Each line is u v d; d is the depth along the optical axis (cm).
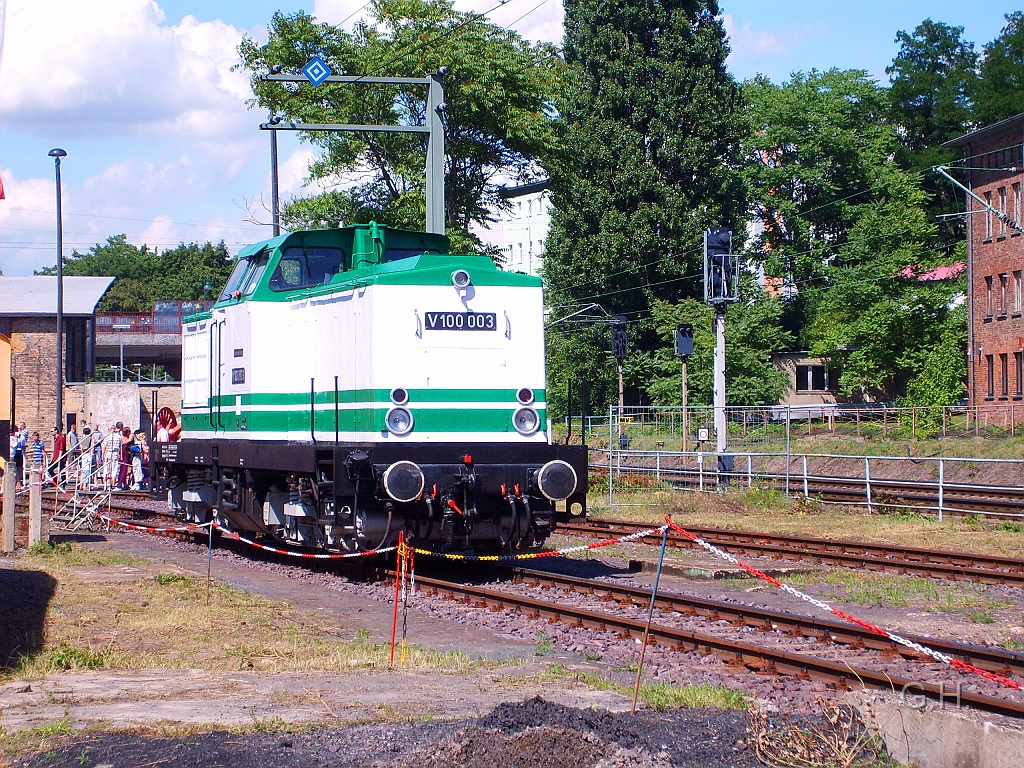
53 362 4325
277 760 651
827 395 5938
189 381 1875
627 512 2345
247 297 1573
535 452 1388
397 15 3238
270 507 1587
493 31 3328
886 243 5584
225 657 976
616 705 789
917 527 2019
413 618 1195
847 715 739
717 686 867
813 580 1423
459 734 667
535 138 3269
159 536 2038
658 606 1202
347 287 1416
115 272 12075
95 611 1212
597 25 5075
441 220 2012
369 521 1377
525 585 1373
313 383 1490
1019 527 1967
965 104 6906
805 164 6081
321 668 930
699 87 4962
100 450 2955
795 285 6156
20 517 1859
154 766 638
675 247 4969
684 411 2845
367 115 3272
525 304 1430
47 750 664
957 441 3462
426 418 1367
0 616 1173
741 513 2309
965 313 5159
